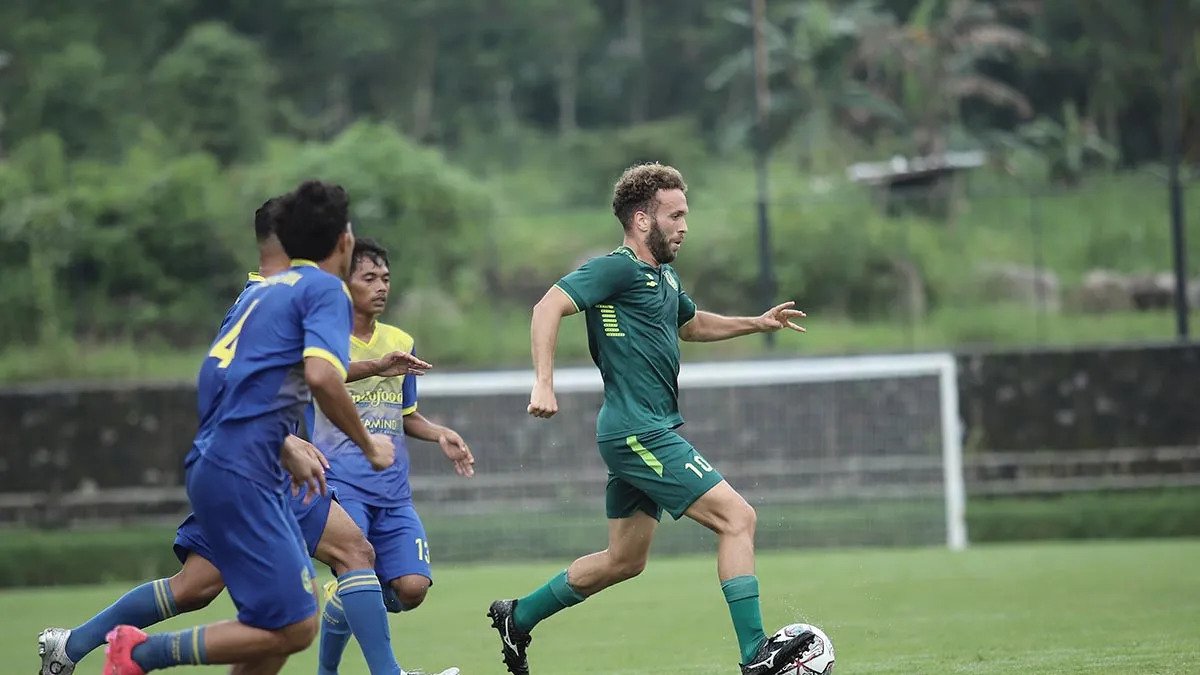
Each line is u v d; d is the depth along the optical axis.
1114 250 100.62
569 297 21.55
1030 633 30.44
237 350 17.98
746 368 68.94
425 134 157.62
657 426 21.72
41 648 21.73
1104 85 141.38
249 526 17.66
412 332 90.31
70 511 70.19
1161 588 39.69
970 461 70.62
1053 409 70.81
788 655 20.52
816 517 68.62
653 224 22.27
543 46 167.25
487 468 69.12
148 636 17.92
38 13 146.62
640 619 36.69
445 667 28.64
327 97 159.00
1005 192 101.31
